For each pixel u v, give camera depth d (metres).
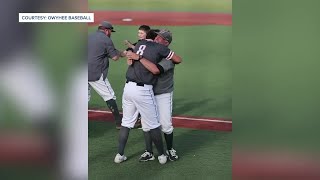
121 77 38.19
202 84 37.72
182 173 21.11
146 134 21.94
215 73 41.09
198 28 62.22
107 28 25.80
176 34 58.38
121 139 21.81
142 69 20.72
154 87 21.47
